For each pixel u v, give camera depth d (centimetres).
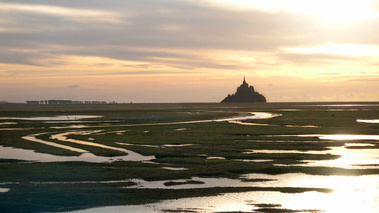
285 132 7475
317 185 3119
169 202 2645
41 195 2764
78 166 3894
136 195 2797
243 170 3641
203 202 2653
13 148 5288
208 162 4119
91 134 7244
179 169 3759
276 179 3328
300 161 4247
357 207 2570
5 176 3384
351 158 4444
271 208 2534
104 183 3150
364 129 8119
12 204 2567
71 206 2552
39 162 4159
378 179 3325
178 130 8025
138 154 4731
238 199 2722
